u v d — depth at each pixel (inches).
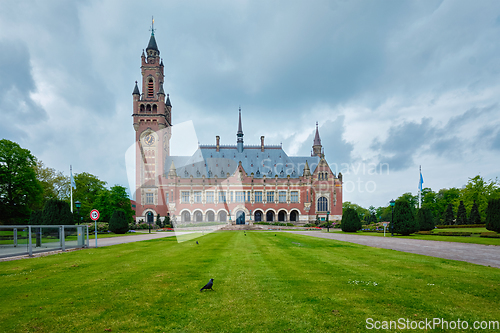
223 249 952.9
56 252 945.5
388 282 502.0
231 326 324.2
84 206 3275.1
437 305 389.4
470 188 3440.0
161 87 3900.1
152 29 4028.1
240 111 4315.9
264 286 474.6
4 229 831.1
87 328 319.6
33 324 330.0
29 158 2512.3
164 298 416.5
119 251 920.3
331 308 377.4
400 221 1785.2
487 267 642.2
